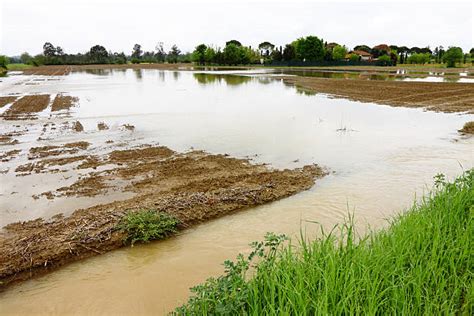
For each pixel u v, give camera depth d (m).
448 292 3.34
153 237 5.76
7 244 5.53
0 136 12.40
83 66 81.88
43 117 15.95
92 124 14.36
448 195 5.18
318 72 49.22
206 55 79.88
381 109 17.36
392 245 3.84
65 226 6.00
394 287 3.11
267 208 6.80
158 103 20.06
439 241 3.86
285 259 3.63
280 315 2.88
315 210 6.64
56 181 8.12
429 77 35.50
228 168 8.86
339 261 3.47
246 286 3.32
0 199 7.19
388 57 69.50
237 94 24.22
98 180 8.14
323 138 11.84
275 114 16.27
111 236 5.69
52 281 4.86
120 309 4.30
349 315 2.94
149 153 10.19
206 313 3.16
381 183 7.87
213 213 6.54
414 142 11.24
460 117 15.08
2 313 4.29
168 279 4.84
